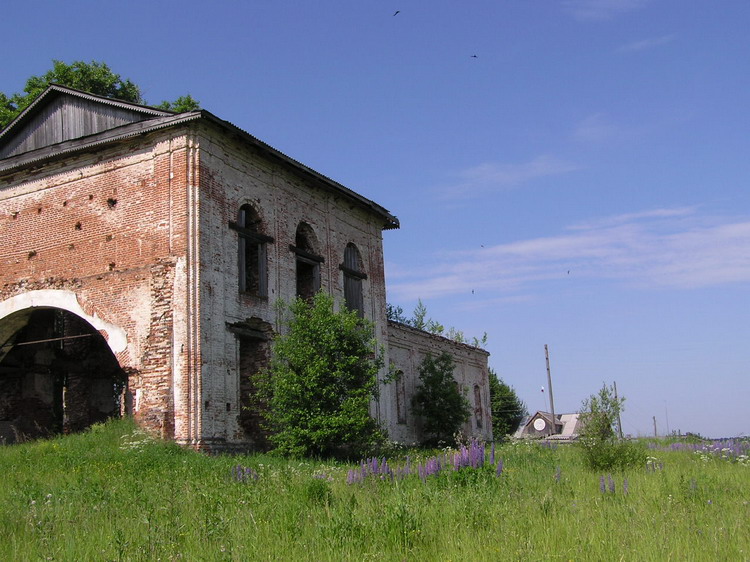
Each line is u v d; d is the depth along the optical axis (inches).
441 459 577.0
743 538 329.4
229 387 864.9
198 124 872.3
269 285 972.6
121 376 1071.6
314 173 1082.7
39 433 998.4
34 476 609.9
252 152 970.7
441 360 1425.9
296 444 855.7
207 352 836.6
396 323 1365.7
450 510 389.7
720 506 439.2
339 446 877.2
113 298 877.8
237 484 525.0
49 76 1486.2
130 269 872.9
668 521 368.5
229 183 921.5
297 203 1069.1
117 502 454.9
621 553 300.2
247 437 906.1
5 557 313.7
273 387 888.9
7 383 1032.8
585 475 637.9
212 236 874.1
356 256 1227.2
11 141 1025.5
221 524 355.3
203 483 544.4
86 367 1053.2
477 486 482.6
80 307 899.4
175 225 853.2
